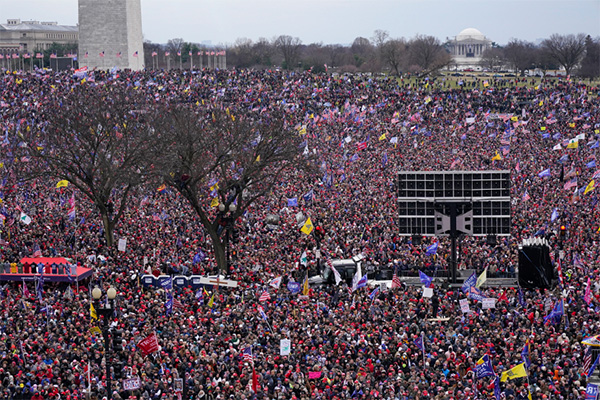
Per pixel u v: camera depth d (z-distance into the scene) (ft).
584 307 279.49
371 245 396.37
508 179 358.23
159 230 428.97
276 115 595.47
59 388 220.23
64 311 280.72
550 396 212.02
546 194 499.10
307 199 470.80
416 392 209.36
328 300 300.20
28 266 322.96
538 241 319.06
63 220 433.48
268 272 344.08
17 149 489.26
